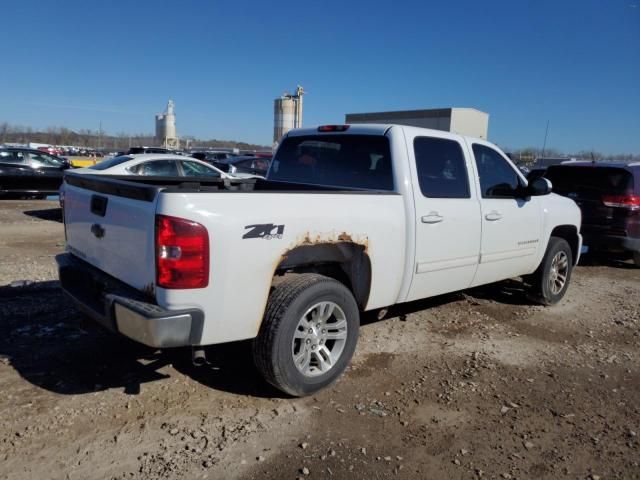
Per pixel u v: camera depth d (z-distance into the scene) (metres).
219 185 5.46
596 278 8.27
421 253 4.44
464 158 4.96
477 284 5.29
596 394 4.05
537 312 6.09
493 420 3.60
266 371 3.54
